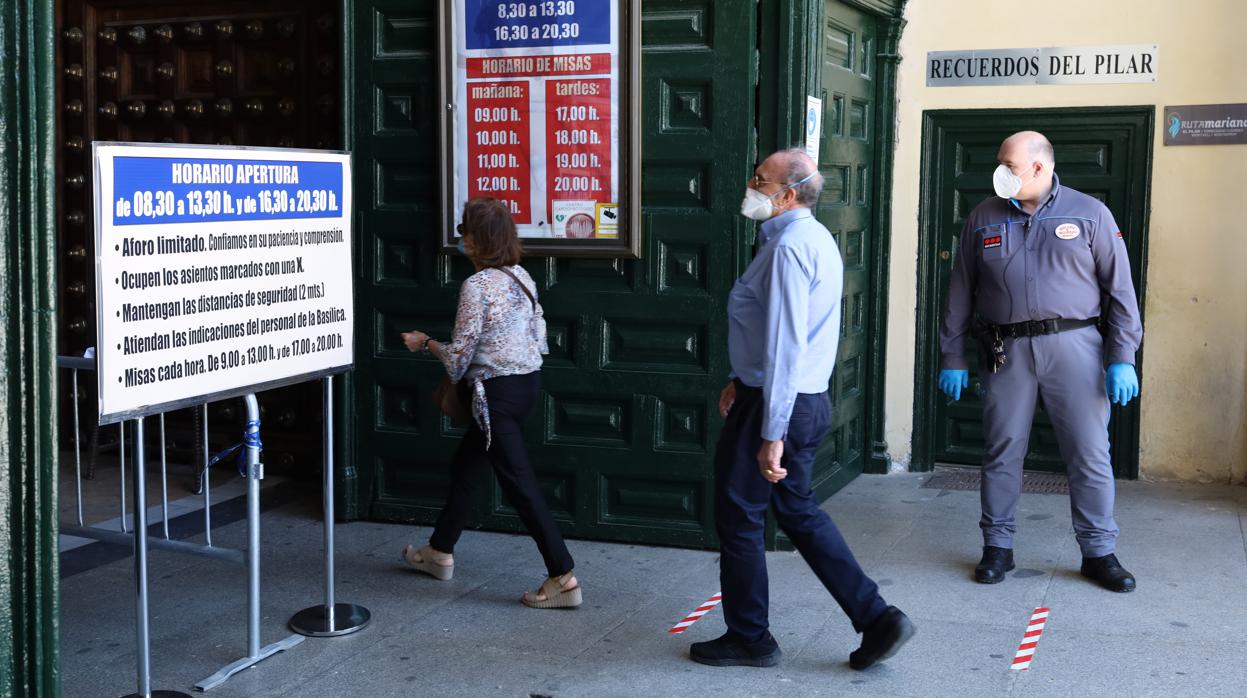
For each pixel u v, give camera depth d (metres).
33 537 2.73
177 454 6.96
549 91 5.26
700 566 5.13
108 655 4.13
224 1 6.61
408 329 5.68
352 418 5.81
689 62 5.13
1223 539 5.45
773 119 5.15
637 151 5.18
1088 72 6.38
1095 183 6.45
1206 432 6.41
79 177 7.00
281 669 4.00
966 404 6.86
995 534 4.95
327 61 6.37
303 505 6.21
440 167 5.46
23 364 2.68
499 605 4.64
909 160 6.70
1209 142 6.22
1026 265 4.75
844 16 5.98
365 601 4.69
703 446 5.30
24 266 2.67
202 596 4.75
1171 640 4.22
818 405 3.81
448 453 5.67
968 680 3.88
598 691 3.81
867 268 6.71
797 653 4.12
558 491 5.52
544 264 5.41
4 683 2.72
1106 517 4.84
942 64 6.59
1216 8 6.14
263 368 3.87
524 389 4.54
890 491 6.43
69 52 6.95
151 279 3.41
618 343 5.36
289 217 3.94
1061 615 4.48
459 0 5.35
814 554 3.91
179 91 6.77
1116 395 4.69
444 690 3.84
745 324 3.80
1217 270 6.29
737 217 5.13
